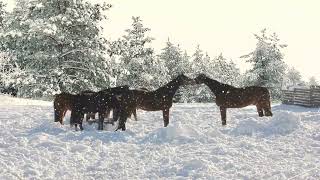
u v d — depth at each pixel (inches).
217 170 382.3
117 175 384.8
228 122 621.9
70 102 593.3
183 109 768.9
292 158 413.4
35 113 719.1
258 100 625.3
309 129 522.9
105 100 576.7
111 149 473.1
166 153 448.1
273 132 521.7
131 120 650.8
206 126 592.7
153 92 598.5
